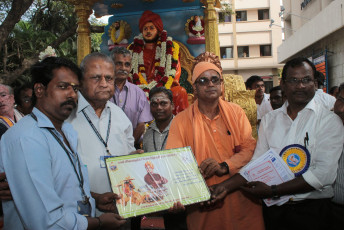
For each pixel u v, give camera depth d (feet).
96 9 21.50
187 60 20.77
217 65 10.53
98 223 6.18
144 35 18.83
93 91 7.89
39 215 5.34
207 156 8.34
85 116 8.21
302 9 56.80
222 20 49.26
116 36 21.27
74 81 6.32
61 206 5.62
